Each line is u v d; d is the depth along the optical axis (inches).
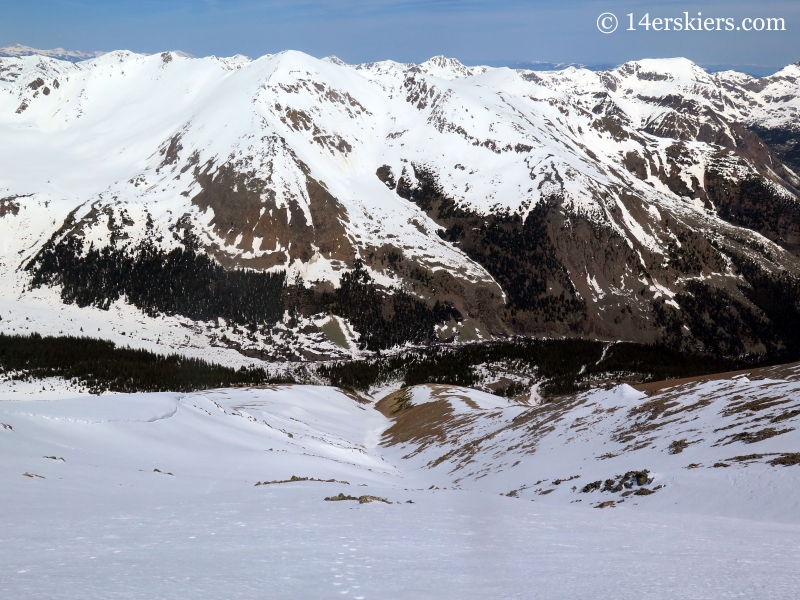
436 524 887.1
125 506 976.3
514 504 1256.8
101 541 705.6
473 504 1197.7
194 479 1483.8
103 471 1337.4
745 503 1203.9
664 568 607.8
